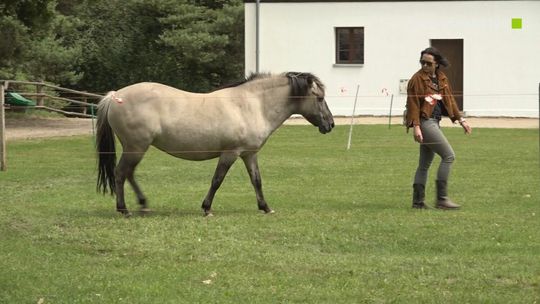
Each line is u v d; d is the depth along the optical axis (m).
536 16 30.56
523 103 30.86
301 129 26.23
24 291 7.60
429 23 31.36
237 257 8.82
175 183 14.68
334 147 20.88
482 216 11.15
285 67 32.41
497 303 7.23
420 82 11.54
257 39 32.41
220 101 11.09
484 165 17.20
